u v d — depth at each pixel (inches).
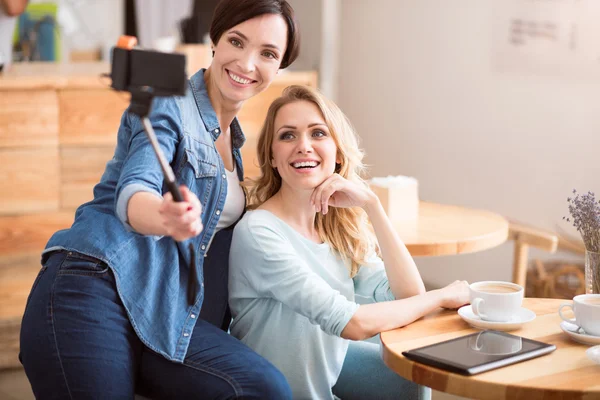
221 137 79.7
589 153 140.4
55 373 67.7
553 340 65.9
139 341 71.9
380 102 183.6
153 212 59.8
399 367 62.1
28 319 69.8
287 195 78.7
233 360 70.6
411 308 71.1
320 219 80.3
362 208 81.0
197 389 69.9
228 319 83.2
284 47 78.1
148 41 216.7
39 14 203.9
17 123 137.2
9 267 139.8
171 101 73.2
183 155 73.2
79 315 68.3
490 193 159.8
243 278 76.0
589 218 76.6
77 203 144.6
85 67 164.2
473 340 64.7
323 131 77.9
